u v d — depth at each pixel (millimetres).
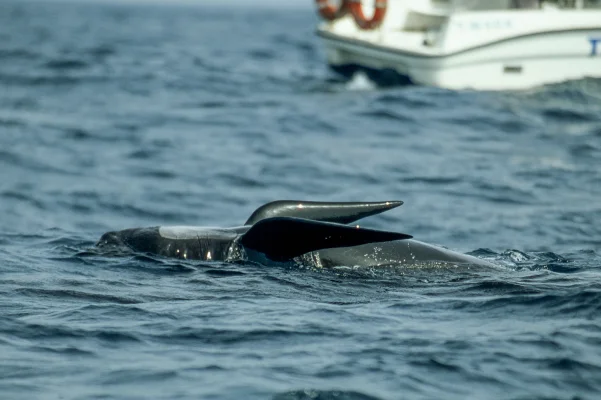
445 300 32312
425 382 25250
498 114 81875
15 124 80938
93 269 36188
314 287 33969
